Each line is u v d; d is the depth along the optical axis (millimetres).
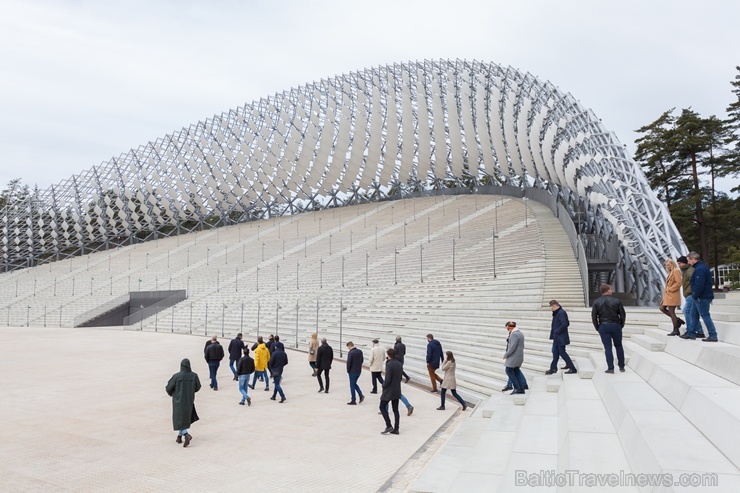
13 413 14180
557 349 12234
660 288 24844
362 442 10984
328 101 79500
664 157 58188
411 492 7379
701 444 5297
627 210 27250
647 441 5418
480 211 58375
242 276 59219
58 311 64562
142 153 96938
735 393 6016
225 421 13078
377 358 16734
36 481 8711
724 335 9086
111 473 9109
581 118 43156
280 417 13492
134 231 99938
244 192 92875
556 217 45281
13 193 132250
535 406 10086
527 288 27047
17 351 31500
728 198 56906
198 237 87500
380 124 75125
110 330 53375
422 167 76000
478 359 19453
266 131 86250
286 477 8805
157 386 18672
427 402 15047
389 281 41125
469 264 36906
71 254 98562
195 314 51594
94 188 96438
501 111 58219
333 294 43562
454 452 9055
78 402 15711
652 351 10625
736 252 46594
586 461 5891
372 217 71688
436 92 67875
